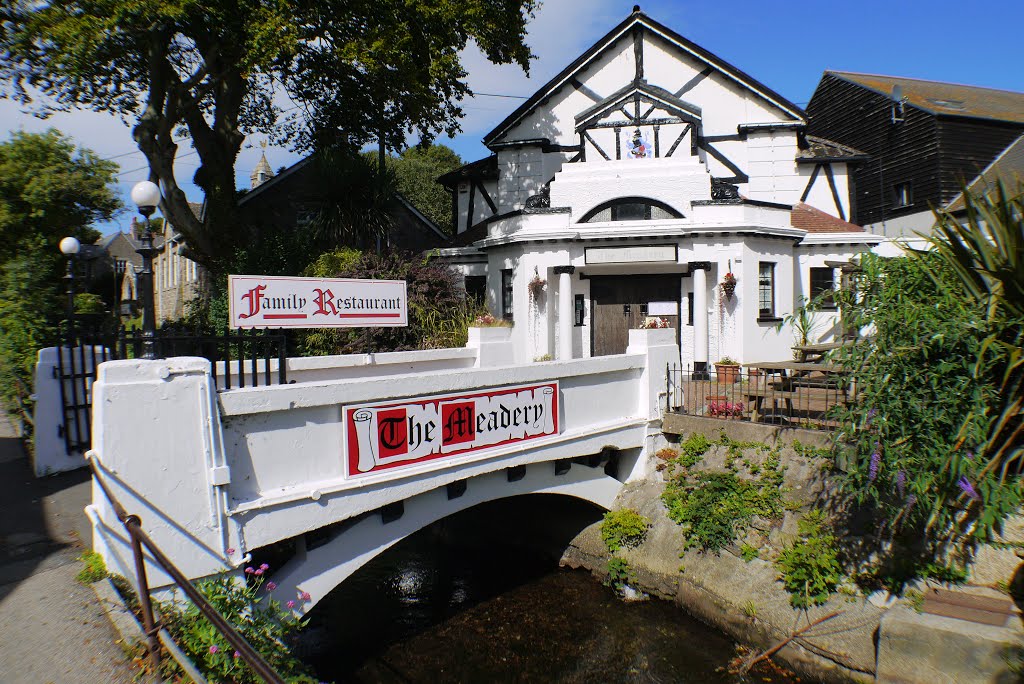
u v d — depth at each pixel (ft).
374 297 26.32
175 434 16.33
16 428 33.88
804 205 62.44
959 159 73.46
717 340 48.03
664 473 33.30
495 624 29.14
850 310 23.11
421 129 56.95
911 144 76.59
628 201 49.93
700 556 29.53
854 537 25.86
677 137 53.01
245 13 44.60
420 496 23.72
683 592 29.22
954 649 20.38
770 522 28.35
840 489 26.91
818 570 25.76
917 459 20.84
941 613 21.80
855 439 22.94
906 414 21.33
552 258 49.73
